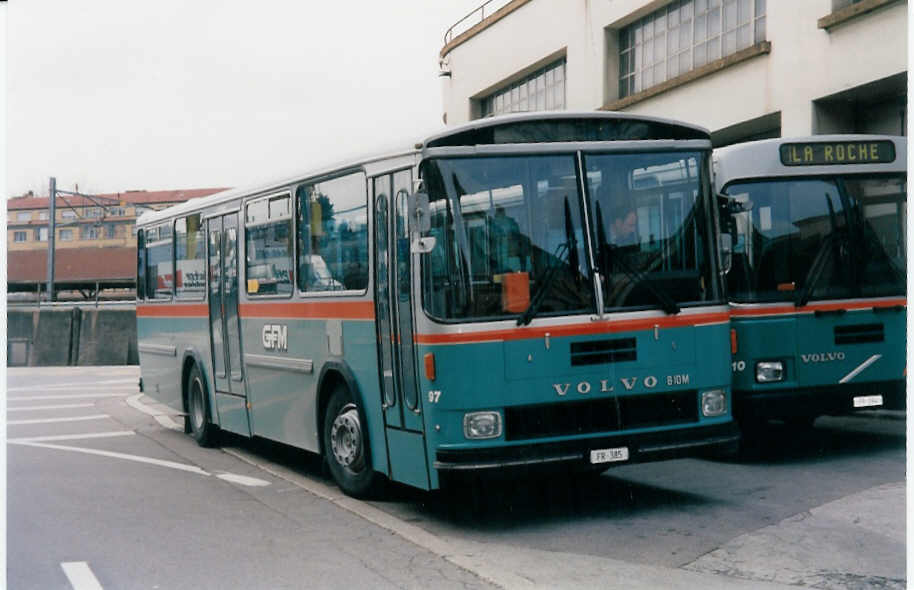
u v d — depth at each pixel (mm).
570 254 7457
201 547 7184
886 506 7621
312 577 6305
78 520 8172
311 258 9383
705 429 7672
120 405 18906
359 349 8445
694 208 7910
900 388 10016
